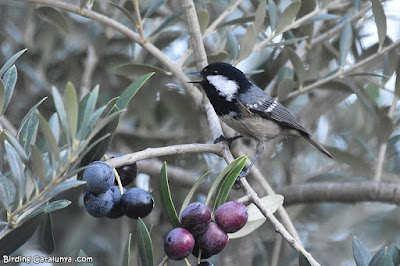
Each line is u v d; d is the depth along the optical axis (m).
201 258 4.84
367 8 9.43
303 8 9.16
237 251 10.02
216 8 11.30
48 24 10.77
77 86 11.22
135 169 5.74
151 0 10.49
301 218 11.38
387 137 9.38
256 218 5.30
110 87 11.10
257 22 8.14
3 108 5.39
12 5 11.48
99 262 9.86
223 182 5.10
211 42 11.35
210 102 9.22
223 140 7.66
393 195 9.25
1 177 4.57
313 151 12.23
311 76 10.66
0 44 11.17
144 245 4.54
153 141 11.01
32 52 11.20
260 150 9.59
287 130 9.92
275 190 10.15
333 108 11.98
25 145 4.98
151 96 10.57
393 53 9.23
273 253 10.07
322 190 9.68
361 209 11.29
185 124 11.03
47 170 4.62
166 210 4.77
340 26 9.88
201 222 4.66
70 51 11.38
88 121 4.01
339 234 11.10
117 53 11.05
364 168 10.27
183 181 10.33
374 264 4.69
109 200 4.98
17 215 4.55
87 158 5.12
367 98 10.12
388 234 10.96
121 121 10.86
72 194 9.84
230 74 9.09
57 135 4.21
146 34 11.01
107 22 8.20
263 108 9.26
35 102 11.05
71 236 9.45
